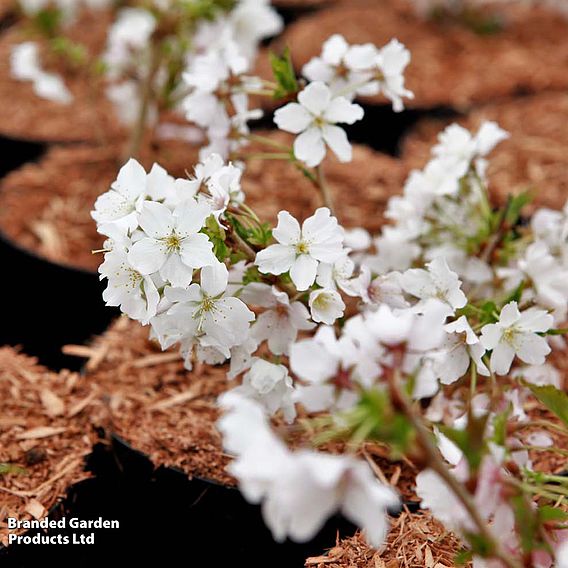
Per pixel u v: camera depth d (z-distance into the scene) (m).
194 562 0.99
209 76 0.98
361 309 0.94
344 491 0.78
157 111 1.18
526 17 1.71
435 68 1.50
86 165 1.24
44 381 1.04
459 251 1.02
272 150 1.25
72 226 1.18
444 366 0.91
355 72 0.98
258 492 0.78
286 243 0.90
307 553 0.96
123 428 1.00
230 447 0.79
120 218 0.90
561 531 0.86
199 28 1.15
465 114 1.38
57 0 1.31
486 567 0.84
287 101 0.98
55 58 1.35
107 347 1.06
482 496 0.82
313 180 0.98
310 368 0.82
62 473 0.97
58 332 1.13
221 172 0.92
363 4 1.80
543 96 1.41
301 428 0.84
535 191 1.09
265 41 1.64
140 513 0.99
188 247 0.88
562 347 1.00
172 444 0.99
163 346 0.90
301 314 0.91
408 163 1.25
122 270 0.89
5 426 1.00
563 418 0.88
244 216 0.92
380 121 1.37
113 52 1.20
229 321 0.90
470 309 0.94
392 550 0.92
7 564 0.94
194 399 1.02
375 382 0.82
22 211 1.19
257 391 0.91
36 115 1.38
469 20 1.62
